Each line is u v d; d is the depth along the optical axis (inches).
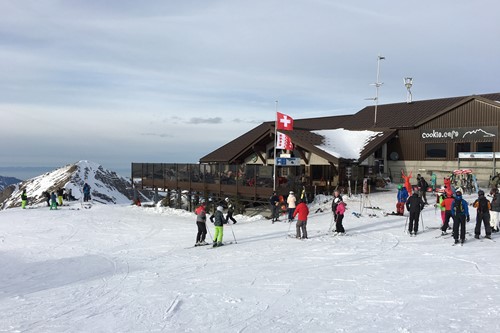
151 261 565.9
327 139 1225.4
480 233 609.0
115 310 349.4
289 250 573.3
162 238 772.0
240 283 414.0
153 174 1449.3
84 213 1203.9
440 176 1177.4
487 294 339.6
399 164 1262.3
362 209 904.3
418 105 1416.1
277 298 357.4
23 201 1371.8
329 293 363.9
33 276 517.0
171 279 451.2
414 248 549.0
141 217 1122.7
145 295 391.5
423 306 315.6
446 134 1166.3
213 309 336.2
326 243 608.1
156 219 1080.2
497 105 1067.9
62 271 537.6
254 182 1062.4
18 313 352.8
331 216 870.4
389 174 1274.6
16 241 780.0
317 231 717.9
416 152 1230.3
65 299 393.7
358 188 1137.4
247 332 281.6
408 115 1341.0
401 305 320.8
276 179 1011.3
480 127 1102.4
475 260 464.8
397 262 472.7
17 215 1175.0
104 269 533.6
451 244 561.9
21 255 653.3
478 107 1109.7
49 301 389.7
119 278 474.6
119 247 695.1
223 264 511.5
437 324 276.2
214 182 1195.3
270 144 1309.1
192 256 581.6
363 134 1278.3
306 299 349.7
